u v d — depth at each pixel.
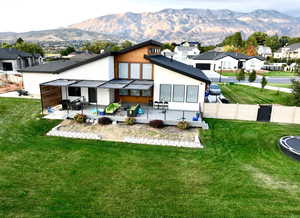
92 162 13.12
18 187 10.56
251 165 13.30
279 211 9.34
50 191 10.32
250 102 28.30
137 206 9.43
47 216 8.72
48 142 15.76
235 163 13.48
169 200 9.88
